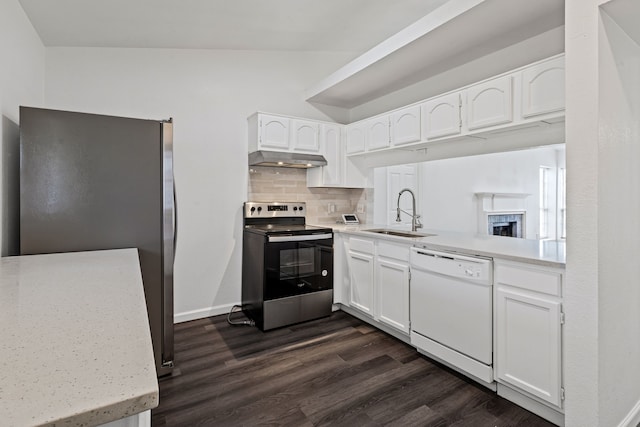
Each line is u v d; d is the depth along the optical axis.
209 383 2.09
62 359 0.55
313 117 3.96
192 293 3.23
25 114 1.73
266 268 2.94
